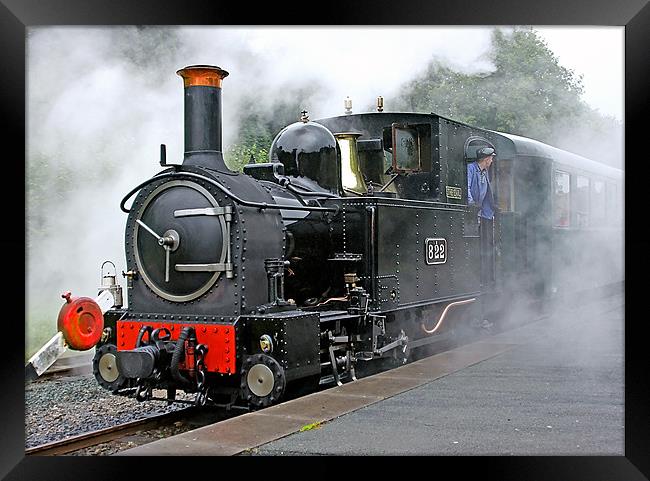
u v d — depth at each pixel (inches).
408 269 331.9
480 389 264.8
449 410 235.3
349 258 302.5
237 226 249.3
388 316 319.0
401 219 326.3
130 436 246.5
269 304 257.6
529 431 213.8
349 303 299.7
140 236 267.6
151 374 243.8
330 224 307.1
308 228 293.3
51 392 313.7
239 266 248.7
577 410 237.8
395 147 348.2
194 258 253.8
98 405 292.5
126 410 285.3
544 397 253.4
